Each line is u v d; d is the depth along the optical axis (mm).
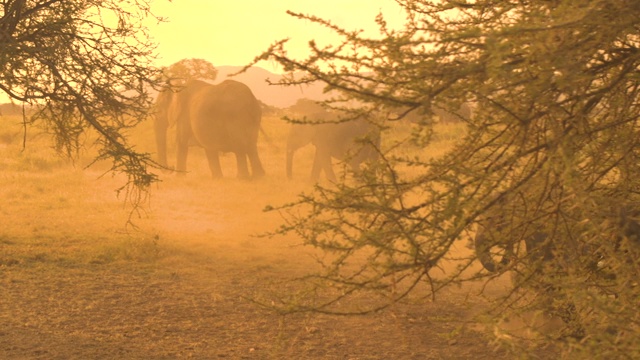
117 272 11852
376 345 8102
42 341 8008
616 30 3461
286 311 4148
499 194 3754
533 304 4195
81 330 8539
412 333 8508
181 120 27594
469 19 4078
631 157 4258
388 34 3613
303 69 3555
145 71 13164
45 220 17062
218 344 8125
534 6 3814
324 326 8812
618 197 4336
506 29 3174
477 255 4062
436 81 3582
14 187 22172
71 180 24016
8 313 9125
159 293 10484
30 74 12672
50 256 12914
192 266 12547
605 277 4469
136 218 17688
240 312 9484
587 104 3891
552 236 4059
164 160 28734
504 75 3273
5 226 16094
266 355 7758
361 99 3570
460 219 3752
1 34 11625
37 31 12625
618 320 3514
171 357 7621
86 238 14922
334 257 13219
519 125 3809
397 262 3955
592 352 3570
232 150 26562
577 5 3217
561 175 3570
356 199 3867
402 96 3686
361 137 3818
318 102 3715
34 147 31781
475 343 8055
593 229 3570
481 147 3969
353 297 10016
